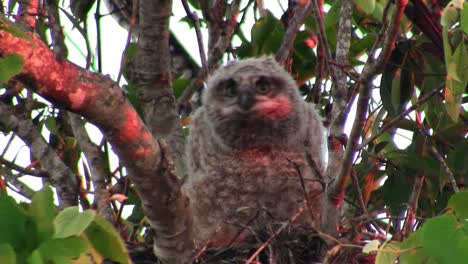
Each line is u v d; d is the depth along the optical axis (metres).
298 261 10.11
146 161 7.21
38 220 6.02
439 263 6.75
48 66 6.45
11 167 11.36
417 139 11.58
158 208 7.63
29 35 6.40
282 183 11.77
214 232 10.70
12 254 5.86
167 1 11.29
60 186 10.98
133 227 11.06
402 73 11.38
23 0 11.23
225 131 11.91
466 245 6.68
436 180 11.30
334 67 10.16
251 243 10.57
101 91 6.75
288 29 12.38
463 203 6.92
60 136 12.28
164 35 11.48
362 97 8.20
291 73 13.30
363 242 9.84
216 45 12.42
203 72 12.23
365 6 10.45
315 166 10.23
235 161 11.88
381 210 10.83
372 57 8.63
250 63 12.43
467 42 8.88
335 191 8.86
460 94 8.48
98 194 9.80
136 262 10.40
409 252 7.18
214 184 11.88
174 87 12.82
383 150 12.12
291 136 11.95
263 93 12.05
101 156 11.76
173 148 11.79
